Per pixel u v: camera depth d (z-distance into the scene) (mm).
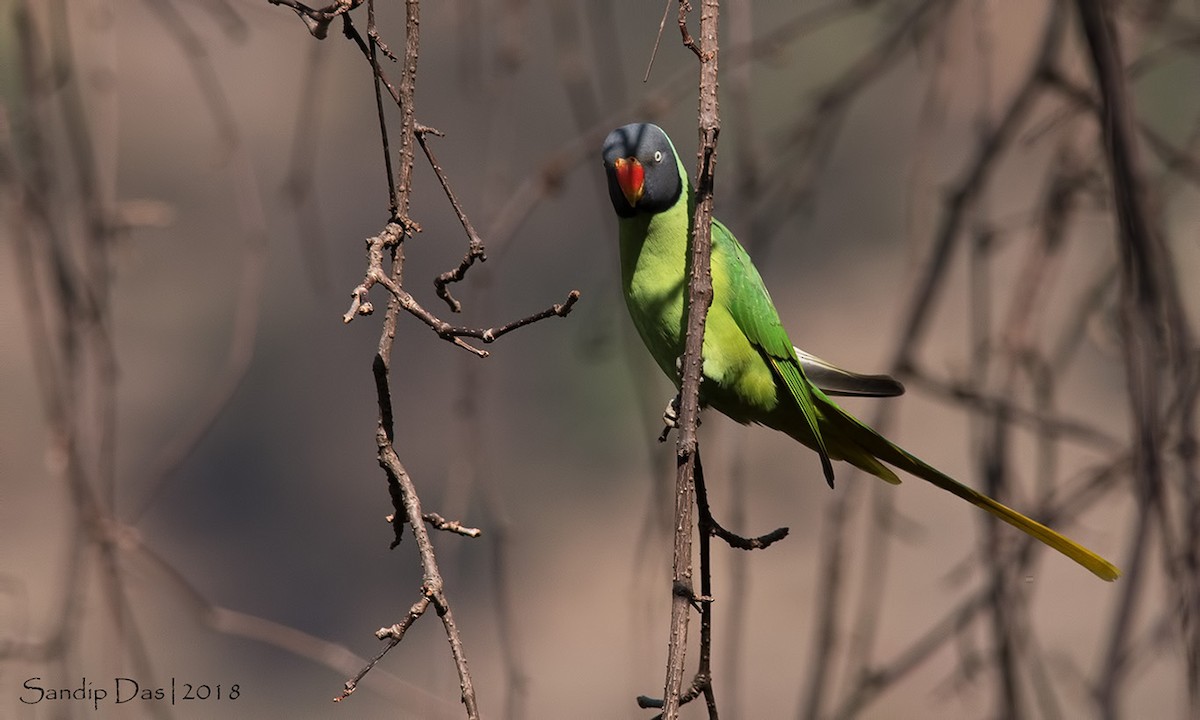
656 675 15039
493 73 9016
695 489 6211
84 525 8141
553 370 26328
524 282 26344
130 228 8484
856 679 8969
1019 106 9047
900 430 23438
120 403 26172
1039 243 9000
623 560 24344
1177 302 7562
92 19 8633
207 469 26141
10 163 8328
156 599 22641
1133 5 9164
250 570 25250
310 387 26750
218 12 9680
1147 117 19172
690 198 8164
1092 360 21984
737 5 9055
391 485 5719
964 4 9258
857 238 26547
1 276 23109
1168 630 7094
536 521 25047
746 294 8258
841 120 9867
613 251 9086
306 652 8828
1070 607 19984
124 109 24938
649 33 17938
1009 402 8789
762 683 20969
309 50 8844
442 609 5445
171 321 26641
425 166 24219
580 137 8930
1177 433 7688
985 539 8680
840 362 25484
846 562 8641
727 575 19219
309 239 9008
